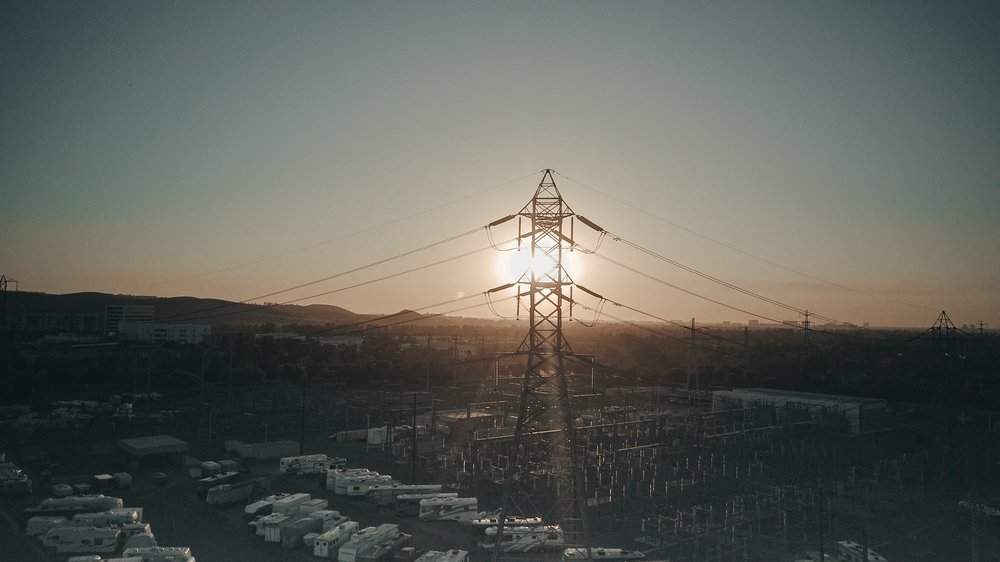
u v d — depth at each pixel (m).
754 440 105.38
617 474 81.12
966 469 79.56
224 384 152.88
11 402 125.00
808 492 74.88
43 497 71.50
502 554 55.69
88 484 76.06
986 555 55.75
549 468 78.56
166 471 85.62
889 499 74.50
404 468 89.44
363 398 143.25
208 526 63.19
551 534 57.47
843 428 112.00
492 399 139.38
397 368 172.12
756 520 66.00
